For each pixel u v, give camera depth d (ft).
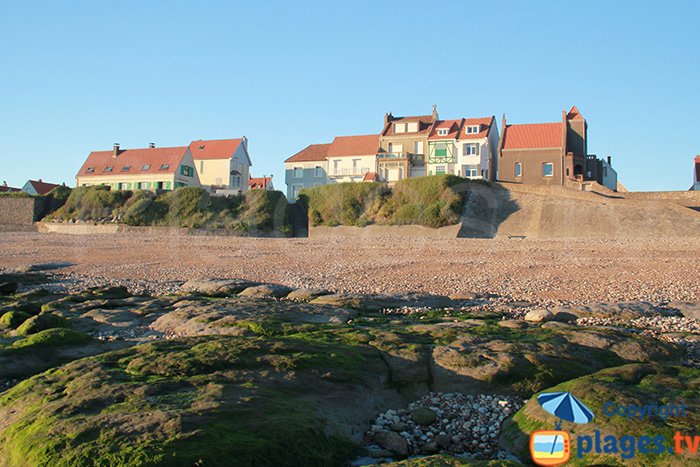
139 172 230.27
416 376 28.22
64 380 24.12
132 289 66.74
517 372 27.76
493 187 163.94
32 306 49.98
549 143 202.18
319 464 18.60
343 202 167.12
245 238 132.05
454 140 212.84
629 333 34.91
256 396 21.59
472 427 23.52
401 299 52.85
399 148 224.12
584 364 29.40
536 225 141.90
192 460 16.28
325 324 38.96
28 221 185.16
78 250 111.34
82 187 193.26
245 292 59.31
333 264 86.58
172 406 19.97
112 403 20.77
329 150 234.79
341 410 23.06
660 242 100.42
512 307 51.16
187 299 52.95
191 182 240.12
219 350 27.04
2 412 22.29
